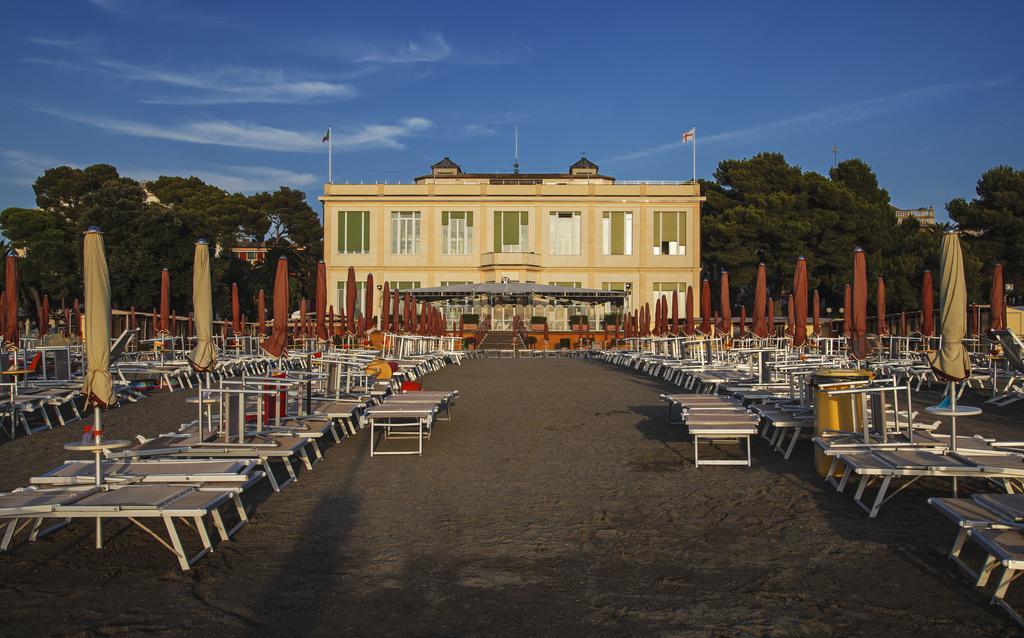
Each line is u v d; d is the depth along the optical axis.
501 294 50.53
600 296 50.03
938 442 8.15
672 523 7.13
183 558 5.90
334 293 60.34
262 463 8.95
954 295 7.75
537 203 60.41
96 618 4.96
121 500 6.07
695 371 18.94
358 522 7.22
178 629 4.79
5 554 6.26
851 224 57.81
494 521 7.24
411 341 28.64
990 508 5.57
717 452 10.66
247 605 5.19
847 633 4.68
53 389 14.28
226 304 56.41
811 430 11.70
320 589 5.49
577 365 33.16
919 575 5.64
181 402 16.78
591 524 7.12
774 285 62.16
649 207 60.31
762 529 6.88
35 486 6.82
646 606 5.14
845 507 7.56
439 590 5.46
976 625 4.77
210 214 74.19
